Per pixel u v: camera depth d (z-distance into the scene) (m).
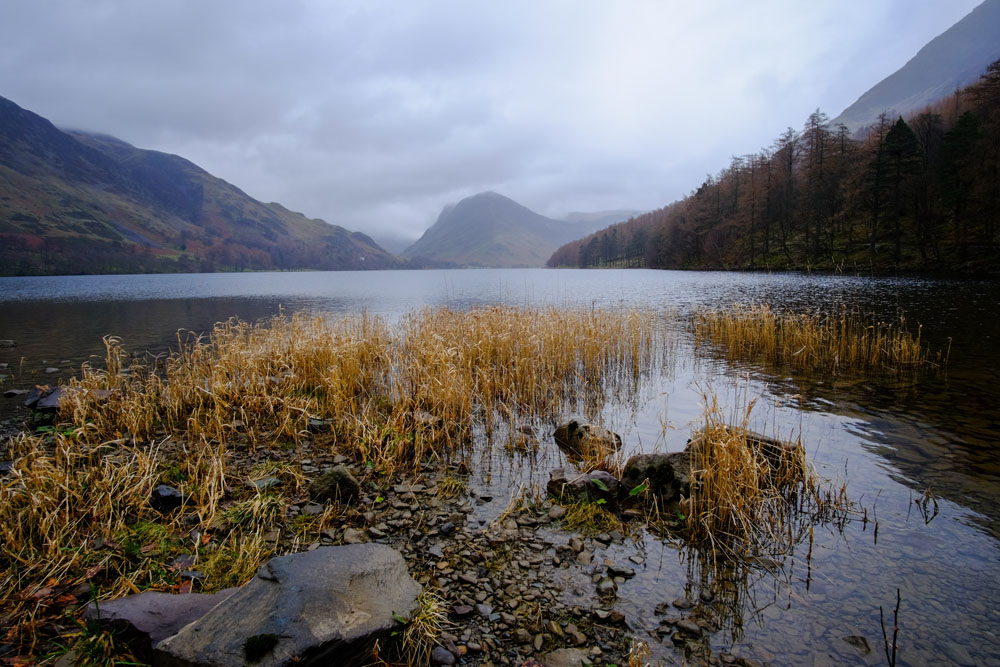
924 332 17.06
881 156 61.03
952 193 52.44
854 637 3.66
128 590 4.02
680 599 4.12
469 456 7.52
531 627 3.81
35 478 5.33
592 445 7.41
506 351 12.16
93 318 30.67
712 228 106.75
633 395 11.02
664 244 127.19
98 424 8.40
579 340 14.23
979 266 48.22
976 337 16.09
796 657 3.48
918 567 4.52
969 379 11.38
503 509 5.78
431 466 7.05
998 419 8.61
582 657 3.48
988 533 5.05
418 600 3.70
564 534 5.23
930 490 6.02
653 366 13.95
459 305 35.69
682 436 8.31
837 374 12.37
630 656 3.42
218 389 9.44
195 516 5.37
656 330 19.67
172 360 12.87
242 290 68.38
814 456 7.13
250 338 13.41
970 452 7.17
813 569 4.54
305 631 2.97
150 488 5.61
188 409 9.65
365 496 6.06
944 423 8.44
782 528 5.25
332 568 3.64
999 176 49.22
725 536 5.12
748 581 4.38
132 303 43.69
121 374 11.54
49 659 3.20
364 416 8.20
